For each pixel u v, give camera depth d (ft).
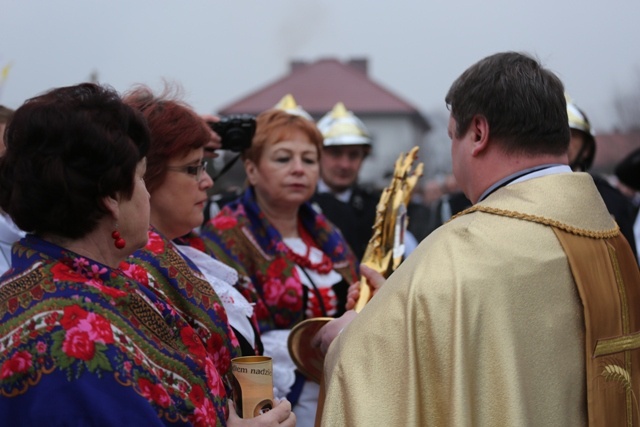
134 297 5.75
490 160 6.59
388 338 6.11
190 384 5.84
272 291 10.04
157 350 5.67
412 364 5.98
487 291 6.01
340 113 17.38
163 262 6.83
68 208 5.47
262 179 10.61
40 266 5.43
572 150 11.99
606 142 67.00
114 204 5.61
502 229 6.26
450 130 6.95
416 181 9.35
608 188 14.05
